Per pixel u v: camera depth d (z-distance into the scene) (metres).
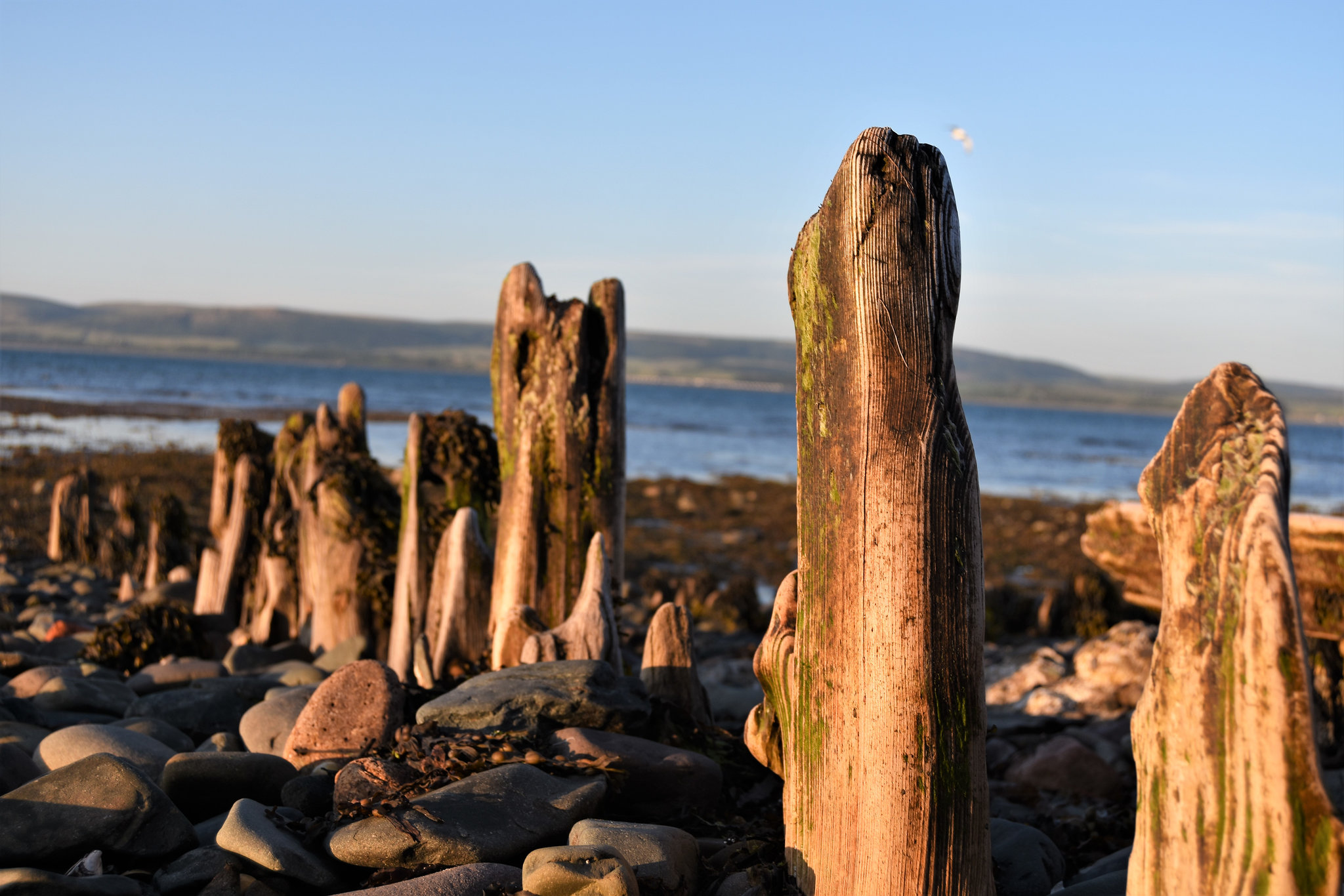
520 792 3.61
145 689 6.66
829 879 2.88
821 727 2.91
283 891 3.22
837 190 2.75
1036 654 9.41
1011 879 3.87
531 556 6.05
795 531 26.44
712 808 4.19
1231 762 2.13
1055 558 24.00
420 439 7.05
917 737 2.70
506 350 6.20
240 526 9.72
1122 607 13.50
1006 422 151.62
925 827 2.70
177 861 3.43
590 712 4.30
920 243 2.68
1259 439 2.19
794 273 2.96
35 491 21.44
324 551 8.02
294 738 4.48
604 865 3.03
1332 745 5.80
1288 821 2.04
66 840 3.38
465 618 6.10
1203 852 2.17
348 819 3.48
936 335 2.71
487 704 4.23
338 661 7.33
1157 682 2.30
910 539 2.70
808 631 2.97
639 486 34.59
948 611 2.71
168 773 4.01
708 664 10.38
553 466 6.09
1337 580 5.43
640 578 18.67
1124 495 45.12
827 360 2.84
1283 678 2.05
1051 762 6.02
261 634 8.97
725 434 79.56
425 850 3.26
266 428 50.31
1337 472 73.44
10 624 9.58
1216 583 2.19
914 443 2.70
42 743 4.53
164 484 25.00
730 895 3.21
